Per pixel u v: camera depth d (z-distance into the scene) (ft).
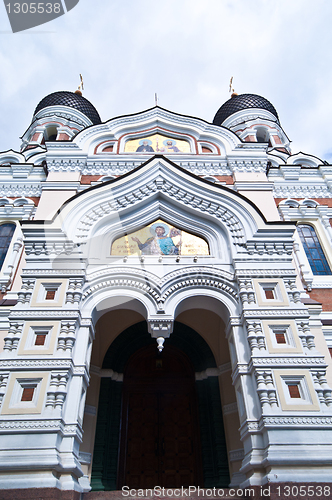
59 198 33.78
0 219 38.65
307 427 19.71
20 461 18.07
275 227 29.09
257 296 25.38
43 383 20.93
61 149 39.47
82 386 22.35
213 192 31.68
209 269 27.12
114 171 38.09
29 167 42.01
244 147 40.45
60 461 18.69
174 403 32.55
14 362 21.59
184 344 34.42
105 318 32.76
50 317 23.63
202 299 26.94
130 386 33.14
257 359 22.18
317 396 21.03
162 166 33.30
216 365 32.65
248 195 35.17
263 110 67.26
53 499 17.15
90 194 30.94
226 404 30.30
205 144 42.75
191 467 29.68
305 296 29.94
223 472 27.99
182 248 30.09
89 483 24.90
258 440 20.21
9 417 19.60
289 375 21.74
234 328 24.72
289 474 18.25
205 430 30.25
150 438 30.89
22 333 22.98
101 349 32.40
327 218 39.78
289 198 41.63
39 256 27.02
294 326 23.88
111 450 29.12
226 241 29.66
